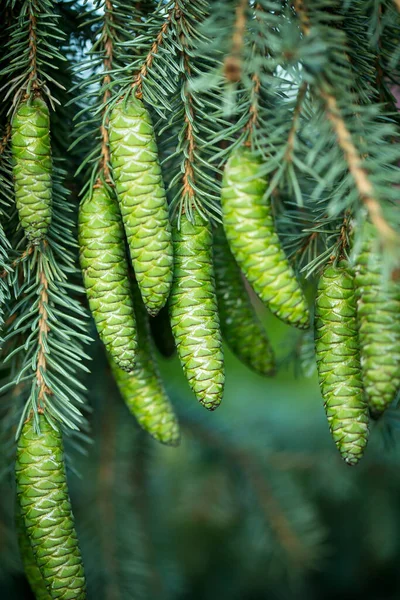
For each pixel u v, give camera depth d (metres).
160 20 0.57
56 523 0.56
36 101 0.56
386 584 0.97
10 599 0.79
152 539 0.81
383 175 0.52
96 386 0.71
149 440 0.77
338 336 0.55
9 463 0.65
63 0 0.61
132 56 0.57
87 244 0.56
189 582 0.93
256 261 0.53
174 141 0.62
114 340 0.56
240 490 0.85
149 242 0.54
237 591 0.94
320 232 0.58
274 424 0.97
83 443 0.74
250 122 0.54
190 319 0.55
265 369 0.62
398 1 0.53
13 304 0.61
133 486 0.78
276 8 0.53
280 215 0.60
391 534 0.93
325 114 0.53
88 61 0.58
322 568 0.97
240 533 0.94
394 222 0.51
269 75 0.55
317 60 0.51
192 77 0.57
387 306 0.52
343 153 0.52
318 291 0.55
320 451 0.86
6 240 0.58
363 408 0.54
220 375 0.55
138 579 0.75
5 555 0.72
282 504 0.81
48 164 0.56
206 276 0.56
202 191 0.56
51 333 0.58
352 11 0.55
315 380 1.11
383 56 0.58
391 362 0.52
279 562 0.84
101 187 0.57
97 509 0.75
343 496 0.88
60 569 0.55
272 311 0.53
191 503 0.90
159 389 0.60
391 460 0.85
